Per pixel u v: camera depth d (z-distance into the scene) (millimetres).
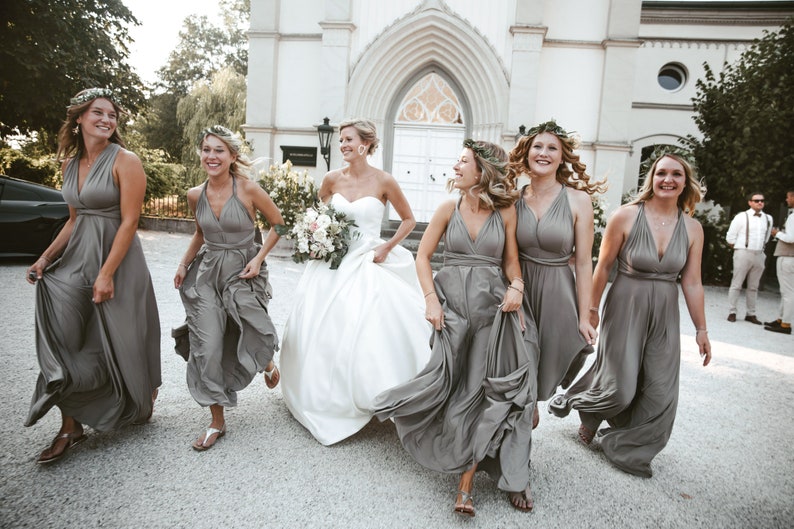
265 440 3068
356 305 3207
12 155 14703
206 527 2225
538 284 2865
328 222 3309
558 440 3387
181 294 3152
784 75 10844
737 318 8219
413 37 11547
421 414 2641
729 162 11562
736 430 3674
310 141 12078
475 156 2678
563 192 2842
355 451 2998
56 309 2729
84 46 12367
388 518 2371
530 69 11094
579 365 2943
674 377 2932
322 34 11664
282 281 8188
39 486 2465
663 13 14789
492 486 2736
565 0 11422
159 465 2717
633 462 2932
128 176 2803
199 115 21875
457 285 2771
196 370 2982
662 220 2990
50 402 2572
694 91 14578
